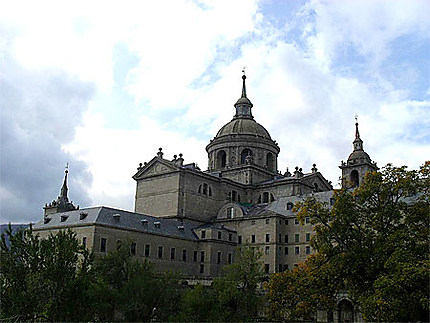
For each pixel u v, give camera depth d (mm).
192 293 54625
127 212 91312
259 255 70875
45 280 46344
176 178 106312
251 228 101438
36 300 45219
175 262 92750
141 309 50219
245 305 59156
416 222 51938
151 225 92312
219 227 100375
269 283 64125
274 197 115625
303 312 53656
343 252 52938
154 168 112062
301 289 55125
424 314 45844
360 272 50688
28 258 47688
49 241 48875
